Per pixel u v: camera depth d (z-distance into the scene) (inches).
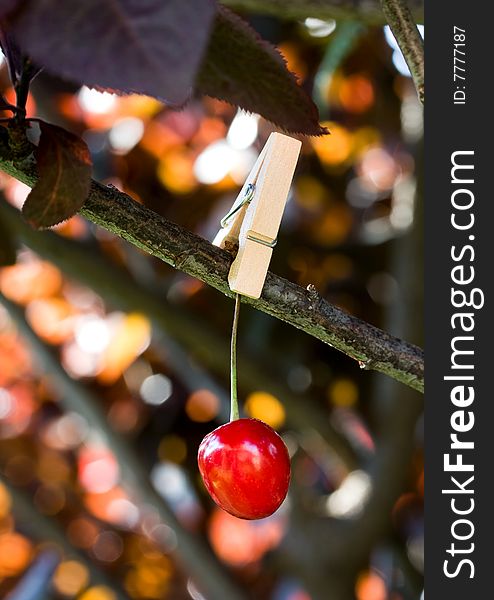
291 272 32.1
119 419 34.6
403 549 33.7
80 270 26.5
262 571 36.6
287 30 27.4
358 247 31.9
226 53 12.0
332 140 29.8
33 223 12.6
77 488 38.1
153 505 29.2
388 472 27.8
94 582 32.4
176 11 10.4
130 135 29.6
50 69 10.3
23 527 38.4
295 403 28.6
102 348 32.3
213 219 29.8
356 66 28.8
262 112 12.2
